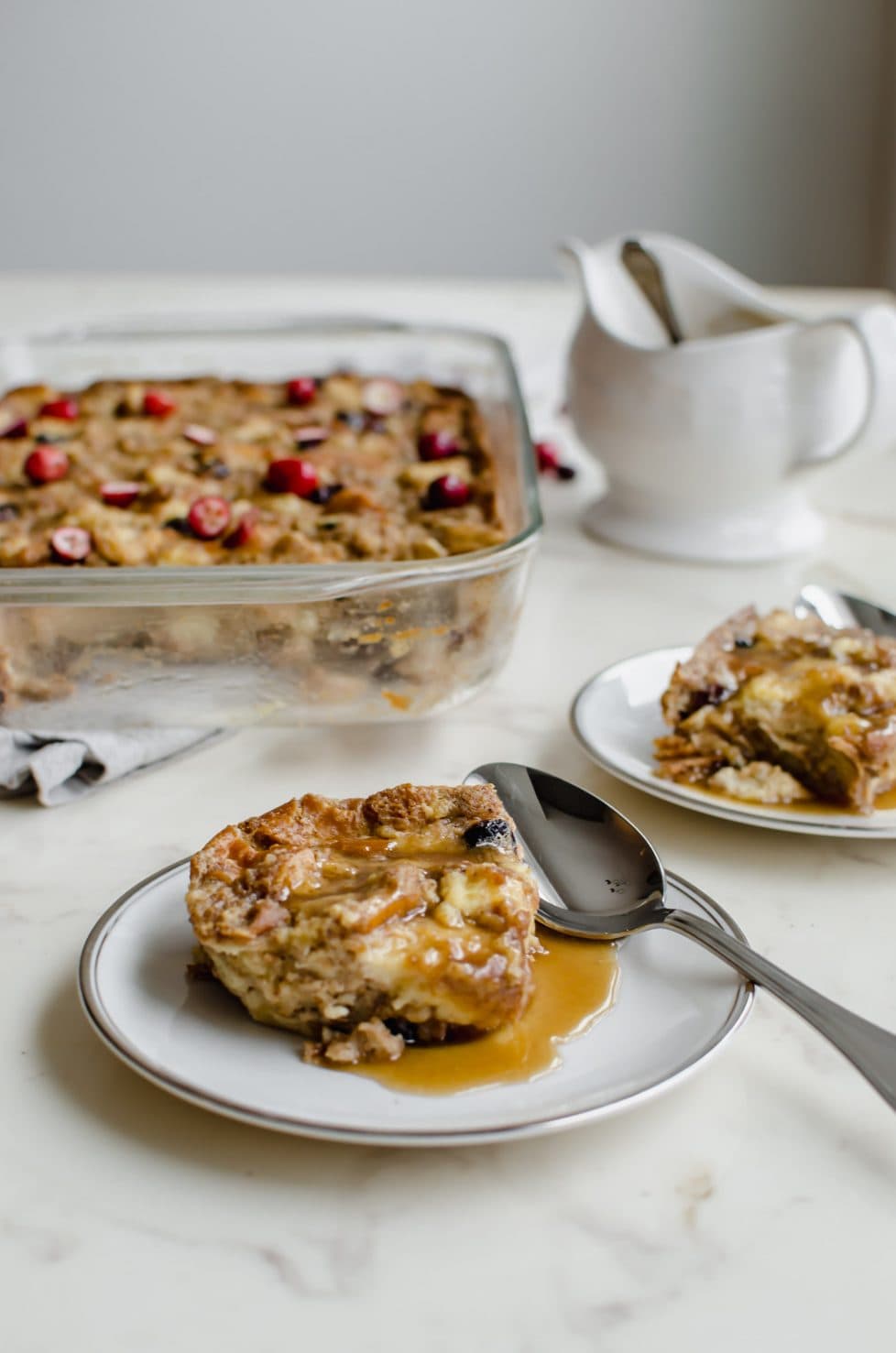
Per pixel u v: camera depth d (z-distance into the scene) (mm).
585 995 449
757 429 696
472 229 1568
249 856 456
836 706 533
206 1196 398
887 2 1399
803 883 512
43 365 880
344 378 849
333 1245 382
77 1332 356
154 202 1574
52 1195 399
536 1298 365
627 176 1519
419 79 1508
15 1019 464
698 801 525
